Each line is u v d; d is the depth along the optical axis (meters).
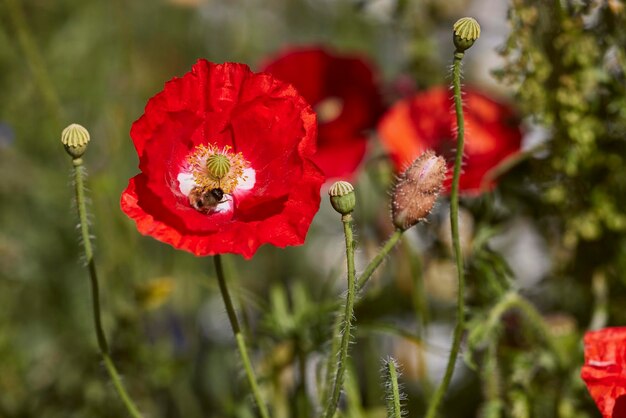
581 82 0.82
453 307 0.90
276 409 0.84
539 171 0.85
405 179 0.67
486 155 0.86
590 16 0.82
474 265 0.83
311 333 0.80
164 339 0.95
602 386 0.67
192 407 0.98
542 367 0.84
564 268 0.89
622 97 0.82
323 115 0.93
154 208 0.66
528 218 0.92
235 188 0.68
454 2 0.97
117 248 0.96
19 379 0.97
